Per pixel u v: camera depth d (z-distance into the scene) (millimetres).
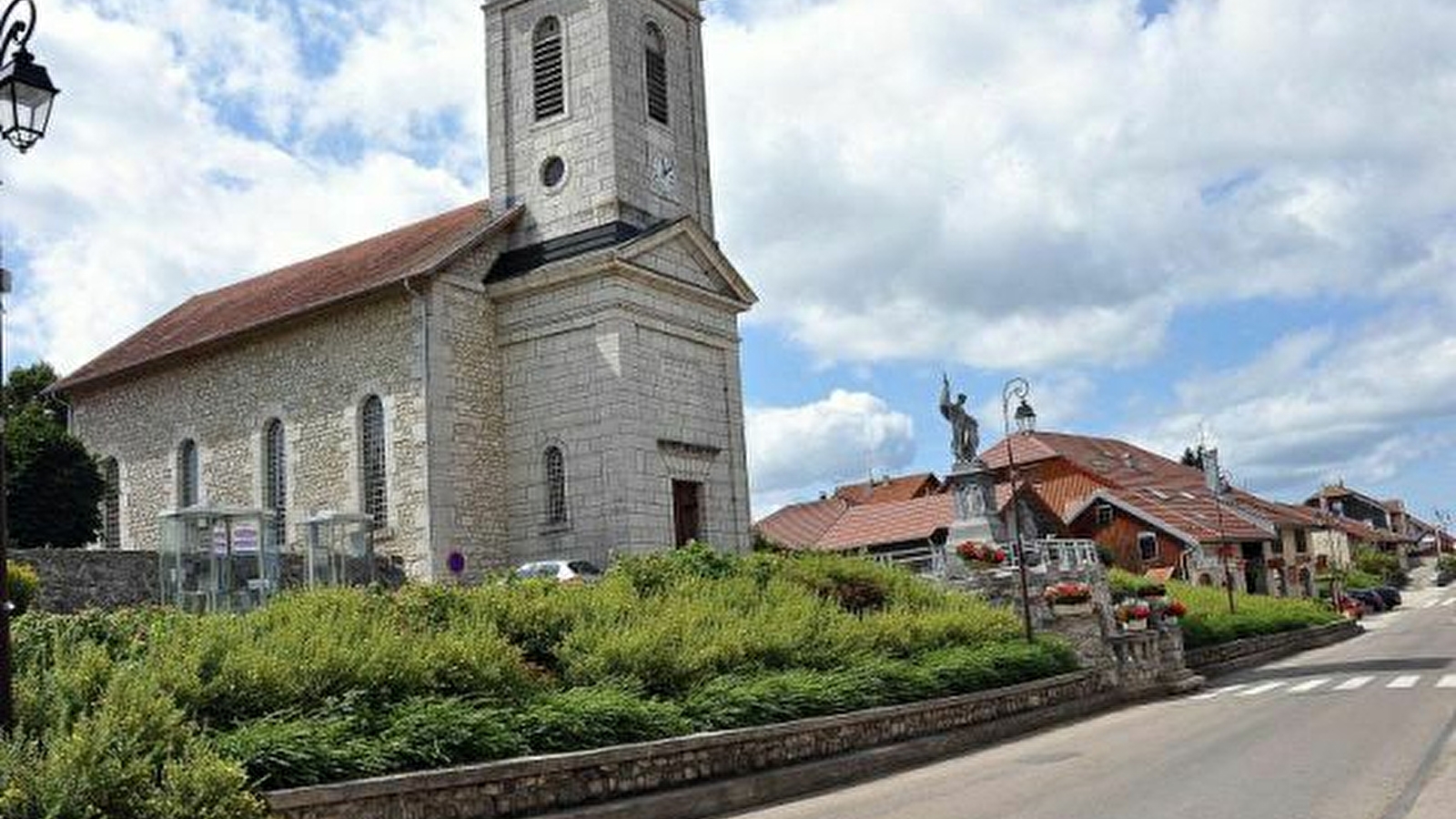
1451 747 14914
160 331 41906
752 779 14906
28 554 22406
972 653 22453
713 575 23297
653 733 14586
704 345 35906
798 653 19188
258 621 14219
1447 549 144250
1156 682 29609
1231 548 60812
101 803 8883
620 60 34875
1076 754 17031
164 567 23391
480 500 32906
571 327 33188
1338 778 12867
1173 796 12219
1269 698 24828
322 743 11242
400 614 15844
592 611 17891
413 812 11430
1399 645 41781
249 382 35969
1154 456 80938
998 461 65000
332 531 27859
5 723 9375
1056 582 29078
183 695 11469
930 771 16766
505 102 36125
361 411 33500
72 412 40375
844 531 49406
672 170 36250
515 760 12523
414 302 32844
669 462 33594
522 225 35281
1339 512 135375
